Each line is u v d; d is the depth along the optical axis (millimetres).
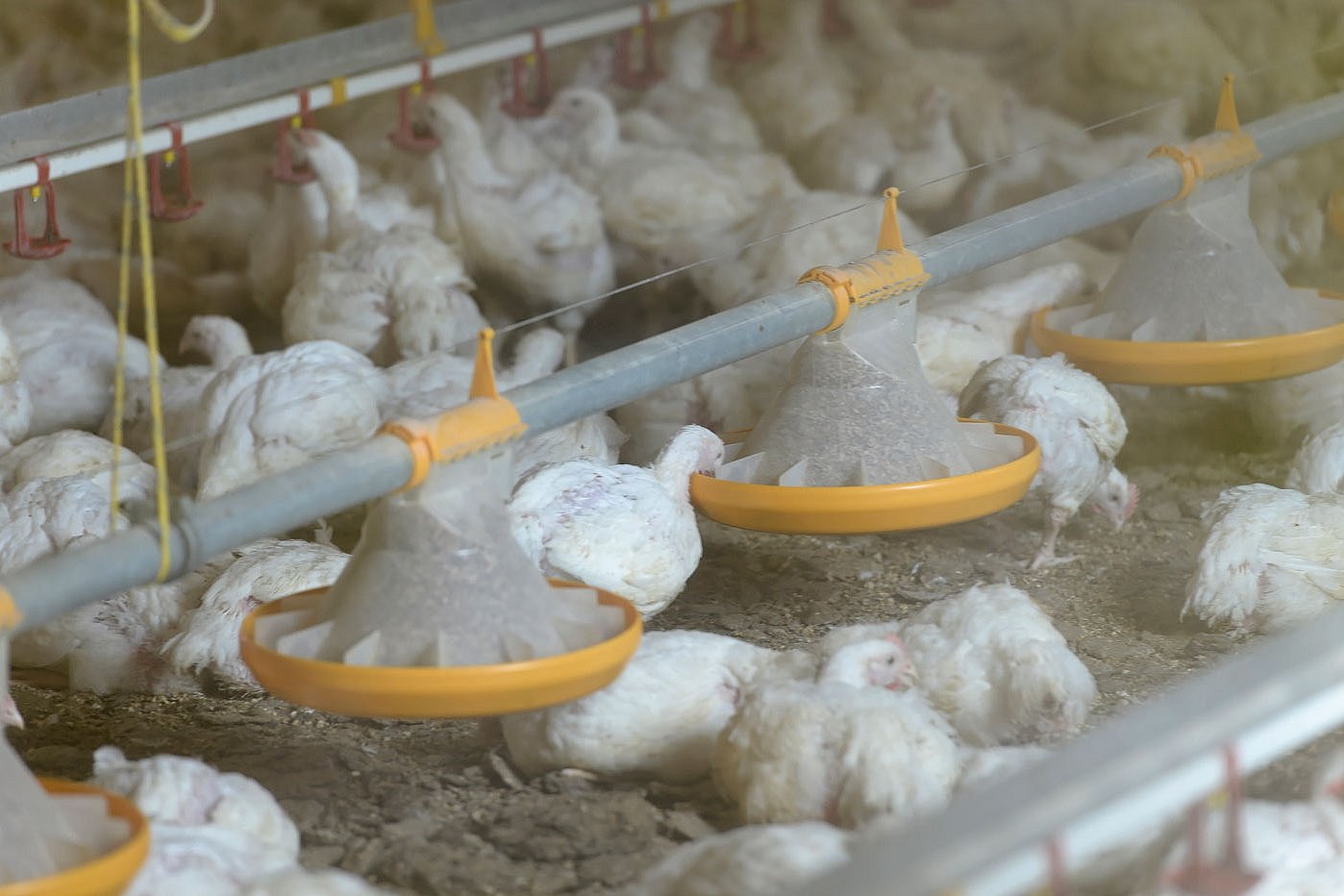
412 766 5477
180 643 5934
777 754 4527
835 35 12883
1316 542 5969
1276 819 3928
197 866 4004
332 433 6918
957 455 5512
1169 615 6520
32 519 6336
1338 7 11289
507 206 9914
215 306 10602
